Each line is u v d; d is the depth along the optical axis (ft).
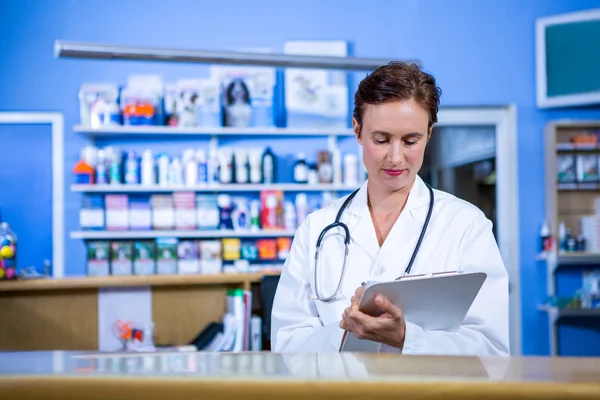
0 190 15.93
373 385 2.02
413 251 5.10
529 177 17.04
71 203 15.99
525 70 17.12
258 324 10.43
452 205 5.29
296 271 5.53
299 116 16.35
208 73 16.40
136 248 14.75
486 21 17.10
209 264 15.40
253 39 16.56
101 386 2.06
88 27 16.11
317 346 4.83
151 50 10.72
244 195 16.42
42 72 15.96
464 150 17.22
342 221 5.49
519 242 16.96
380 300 4.06
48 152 16.05
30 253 15.97
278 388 2.03
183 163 15.87
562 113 17.10
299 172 16.16
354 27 16.83
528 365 2.27
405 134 4.65
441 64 16.99
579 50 16.55
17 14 15.92
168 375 2.07
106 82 16.14
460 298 4.34
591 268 17.07
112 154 15.48
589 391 1.99
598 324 16.94
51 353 2.70
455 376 2.07
